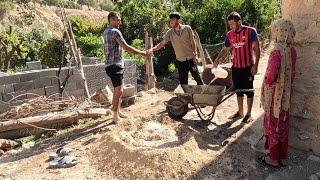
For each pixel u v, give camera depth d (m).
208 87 6.54
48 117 7.68
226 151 5.66
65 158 5.80
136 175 5.16
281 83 5.04
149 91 10.62
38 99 8.60
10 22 44.06
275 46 5.08
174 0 22.78
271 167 5.36
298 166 5.39
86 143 6.46
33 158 6.18
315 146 5.62
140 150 5.49
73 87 10.52
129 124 6.64
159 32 20.05
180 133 6.15
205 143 5.89
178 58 7.63
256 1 19.56
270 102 5.15
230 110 7.60
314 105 5.55
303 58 5.57
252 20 19.64
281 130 5.21
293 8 5.59
